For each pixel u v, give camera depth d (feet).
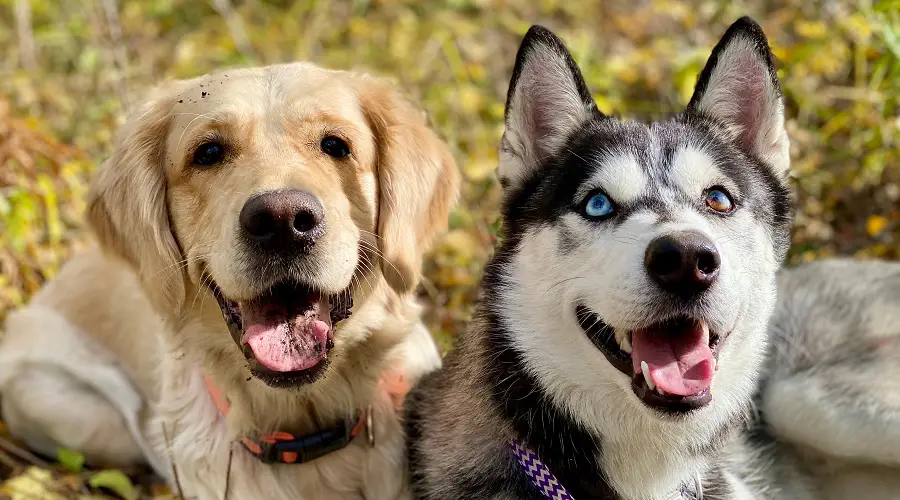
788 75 4.09
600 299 2.55
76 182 3.97
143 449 3.33
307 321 2.71
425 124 3.09
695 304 2.49
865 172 3.84
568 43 4.47
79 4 5.43
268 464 2.89
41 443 3.43
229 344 2.83
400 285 2.91
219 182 2.73
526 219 2.79
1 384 3.42
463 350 2.90
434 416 2.96
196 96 2.82
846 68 4.21
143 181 2.84
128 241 2.90
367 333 2.89
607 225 2.62
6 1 5.41
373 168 2.90
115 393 3.33
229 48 5.14
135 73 4.94
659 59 4.59
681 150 2.69
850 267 3.33
